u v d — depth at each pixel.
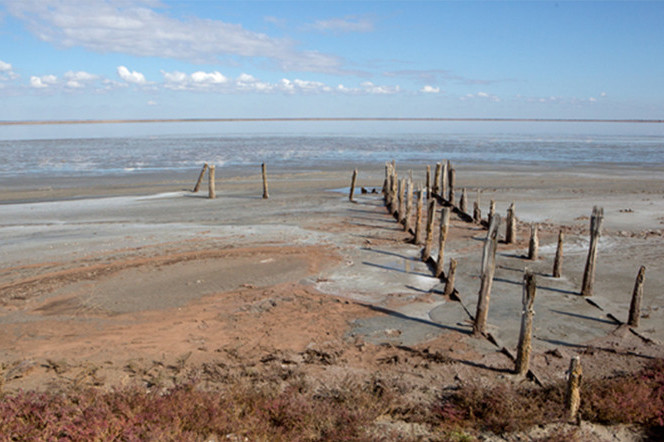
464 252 17.03
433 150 71.00
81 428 6.59
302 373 8.82
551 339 10.45
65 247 17.23
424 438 7.05
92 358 9.40
